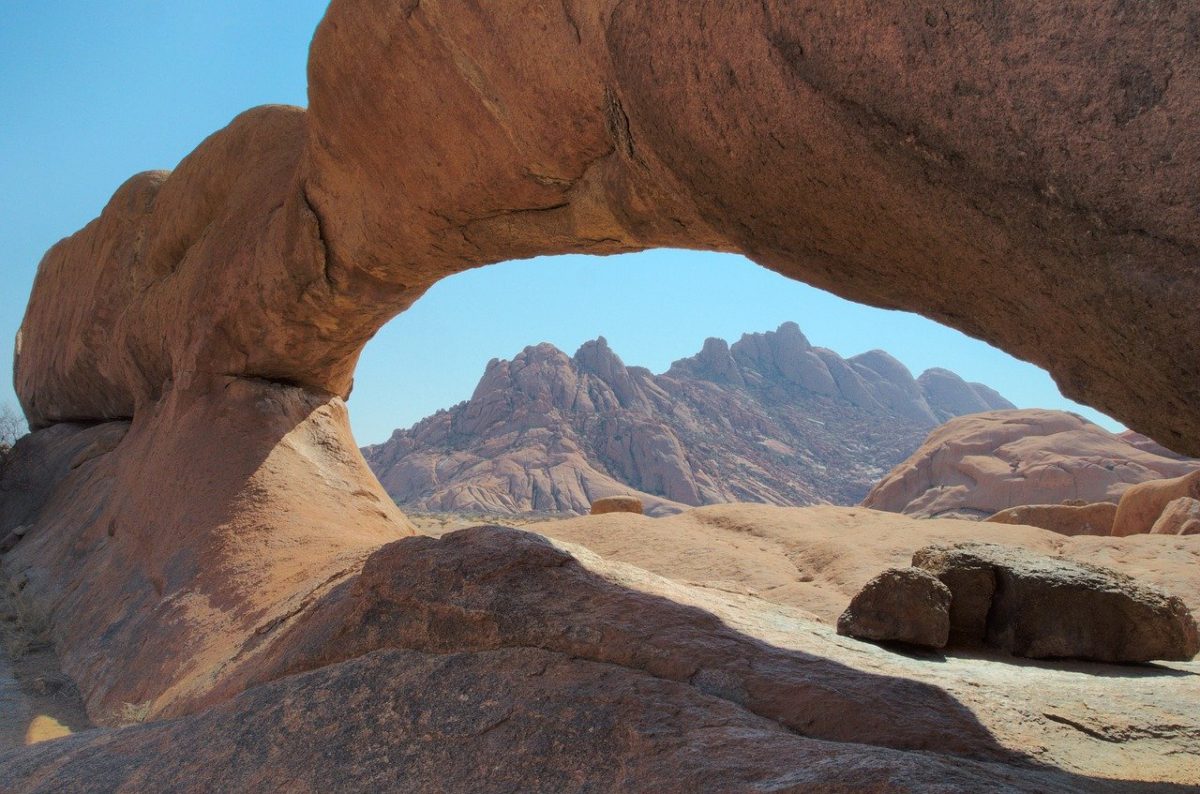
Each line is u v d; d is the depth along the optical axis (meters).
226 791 3.32
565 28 4.40
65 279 14.77
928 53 2.64
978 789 2.32
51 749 4.18
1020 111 2.49
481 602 3.98
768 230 3.66
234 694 4.40
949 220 2.87
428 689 3.53
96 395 14.22
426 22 5.33
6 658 8.06
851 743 2.87
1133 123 2.27
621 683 3.34
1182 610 5.67
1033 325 2.96
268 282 9.31
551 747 3.04
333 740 3.40
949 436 51.69
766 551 10.17
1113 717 3.78
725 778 2.59
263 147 10.38
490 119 5.47
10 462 15.00
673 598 4.35
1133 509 15.29
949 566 5.91
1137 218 2.35
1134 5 2.21
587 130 4.90
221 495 8.73
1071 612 5.59
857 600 5.29
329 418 10.47
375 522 9.32
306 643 4.25
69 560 10.36
